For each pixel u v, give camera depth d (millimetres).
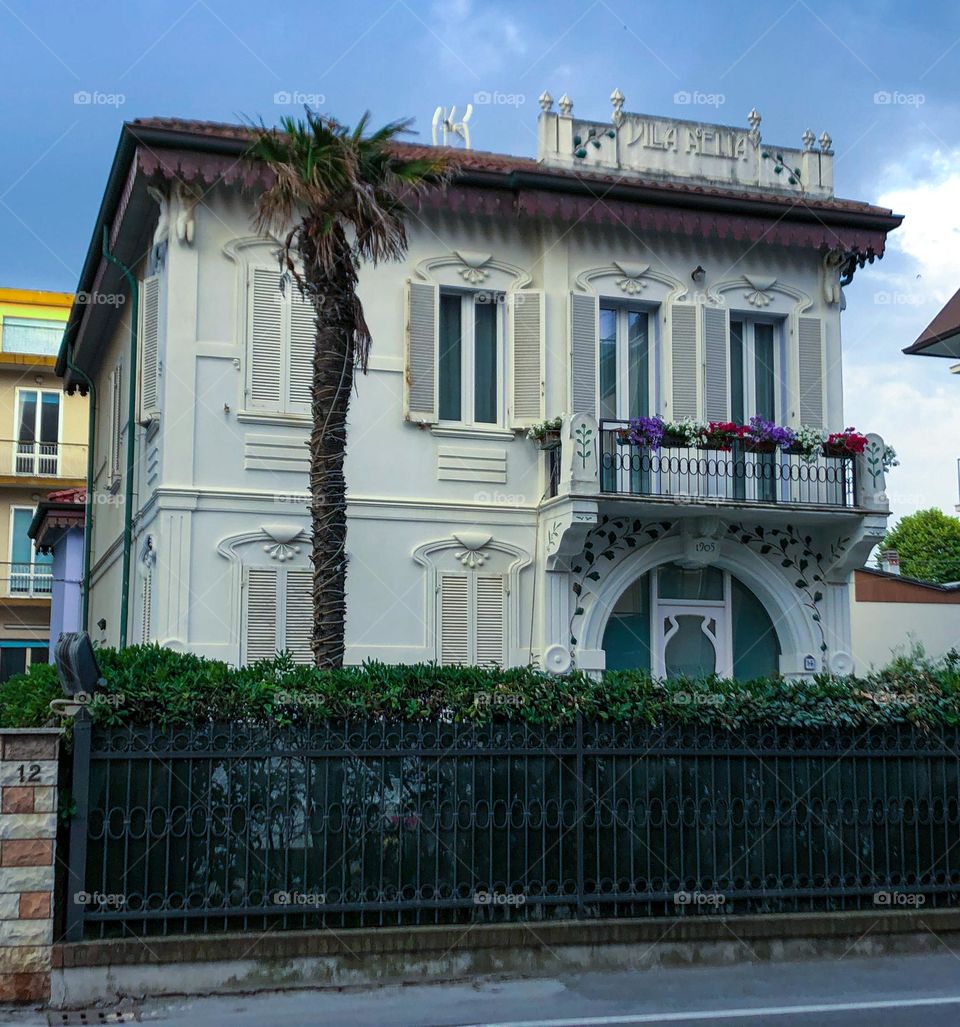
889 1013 8125
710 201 15898
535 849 9156
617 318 16438
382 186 12203
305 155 11773
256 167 14344
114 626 19062
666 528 15898
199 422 14477
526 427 15617
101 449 21922
